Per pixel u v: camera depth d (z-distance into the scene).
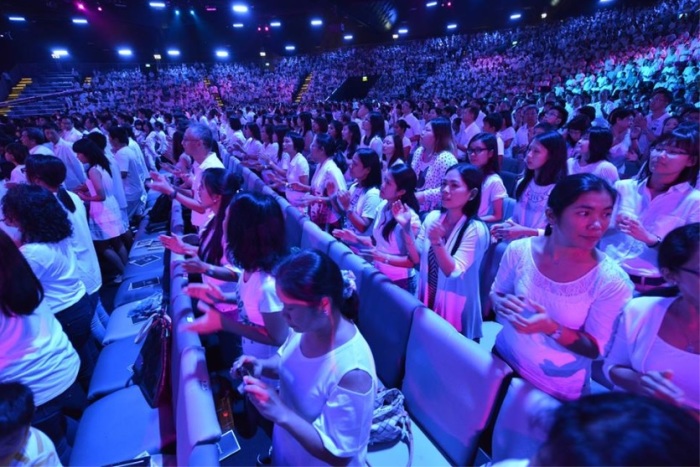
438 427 1.68
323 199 3.71
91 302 2.67
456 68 23.16
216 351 2.62
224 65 27.31
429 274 2.13
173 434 1.87
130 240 4.70
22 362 1.74
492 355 1.52
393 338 2.00
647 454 0.50
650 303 1.19
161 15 22.67
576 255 1.29
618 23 19.28
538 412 1.27
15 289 1.65
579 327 1.34
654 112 5.36
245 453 1.90
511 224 2.37
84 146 3.84
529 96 12.78
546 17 25.11
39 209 2.15
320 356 1.20
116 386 2.22
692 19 16.22
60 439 1.93
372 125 5.76
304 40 30.19
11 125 8.23
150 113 12.73
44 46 21.55
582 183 1.21
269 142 6.89
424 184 3.64
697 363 1.10
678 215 2.10
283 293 1.14
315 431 1.13
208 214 3.27
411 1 27.86
